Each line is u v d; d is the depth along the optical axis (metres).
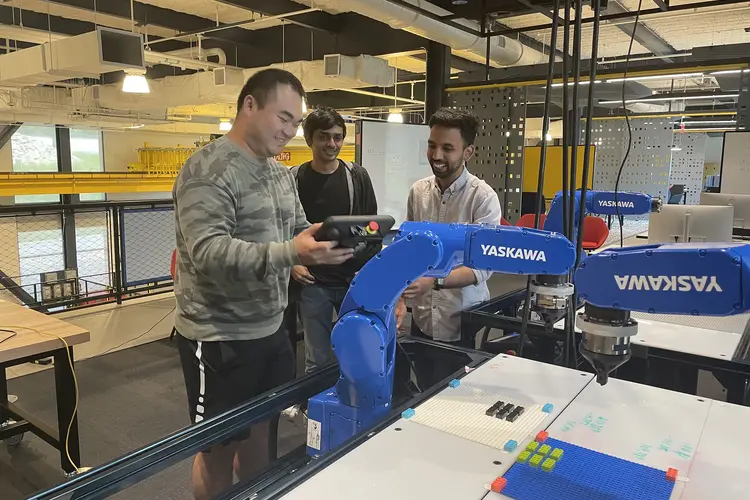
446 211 1.75
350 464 0.76
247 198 1.34
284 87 1.29
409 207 1.92
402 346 1.33
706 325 1.59
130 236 3.88
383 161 3.58
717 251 0.56
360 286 0.93
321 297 2.44
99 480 0.79
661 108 9.15
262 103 1.29
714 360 1.26
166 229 4.09
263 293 1.42
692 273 0.58
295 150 11.80
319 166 2.49
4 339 1.90
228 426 0.96
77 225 8.12
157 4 5.02
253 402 1.02
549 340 1.49
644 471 0.73
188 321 1.39
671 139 5.38
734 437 0.83
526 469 0.74
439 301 1.74
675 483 0.71
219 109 9.84
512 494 0.69
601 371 0.78
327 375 1.15
